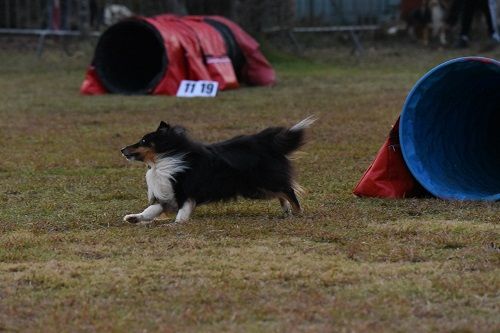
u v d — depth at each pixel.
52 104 23.11
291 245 9.68
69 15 36.41
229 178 10.96
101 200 12.64
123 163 15.45
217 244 9.77
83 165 15.33
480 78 12.74
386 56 33.78
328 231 10.23
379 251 9.30
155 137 10.93
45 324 7.29
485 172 13.12
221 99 23.61
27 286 8.34
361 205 11.91
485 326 7.06
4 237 10.30
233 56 26.64
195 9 35.06
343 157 15.62
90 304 7.78
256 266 8.79
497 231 10.09
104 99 23.98
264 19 35.28
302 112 21.17
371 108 21.67
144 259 9.16
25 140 17.94
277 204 11.97
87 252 9.52
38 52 33.78
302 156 15.34
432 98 12.62
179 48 24.98
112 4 38.19
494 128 14.05
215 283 8.27
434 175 12.32
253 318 7.34
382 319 7.27
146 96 24.45
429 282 8.19
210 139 17.97
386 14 38.19
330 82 27.28
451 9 34.53
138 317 7.41
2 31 34.19
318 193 12.80
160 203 11.09
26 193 13.16
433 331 6.98
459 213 11.16
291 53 34.53
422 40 35.53
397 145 12.50
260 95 24.38
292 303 7.66
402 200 12.13
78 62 32.72
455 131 13.32
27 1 36.28
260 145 11.18
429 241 9.68
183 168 10.85
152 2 36.34
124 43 25.88
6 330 7.20
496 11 35.00
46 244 9.89
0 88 26.53
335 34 37.03
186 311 7.49
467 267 8.69
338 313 7.39
